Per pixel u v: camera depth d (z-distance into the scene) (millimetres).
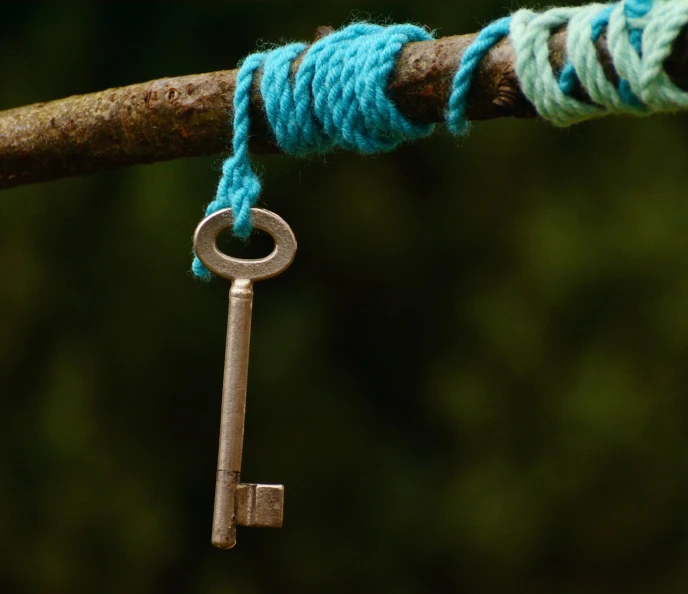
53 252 1515
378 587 1556
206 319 1532
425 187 1595
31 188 1508
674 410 1476
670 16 637
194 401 1544
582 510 1491
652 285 1481
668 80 641
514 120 1541
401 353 1605
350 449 1578
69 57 1532
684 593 1481
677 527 1489
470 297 1557
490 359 1524
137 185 1509
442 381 1549
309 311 1572
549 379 1499
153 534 1504
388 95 667
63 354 1504
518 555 1504
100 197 1528
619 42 642
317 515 1565
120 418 1513
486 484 1503
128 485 1504
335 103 669
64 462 1483
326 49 669
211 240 677
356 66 666
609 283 1489
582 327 1500
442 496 1550
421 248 1587
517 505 1492
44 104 712
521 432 1506
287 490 1560
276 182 1547
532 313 1506
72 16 1541
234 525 674
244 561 1562
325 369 1589
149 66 1545
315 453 1568
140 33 1552
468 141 1562
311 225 1573
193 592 1542
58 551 1487
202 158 1504
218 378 1542
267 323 1564
